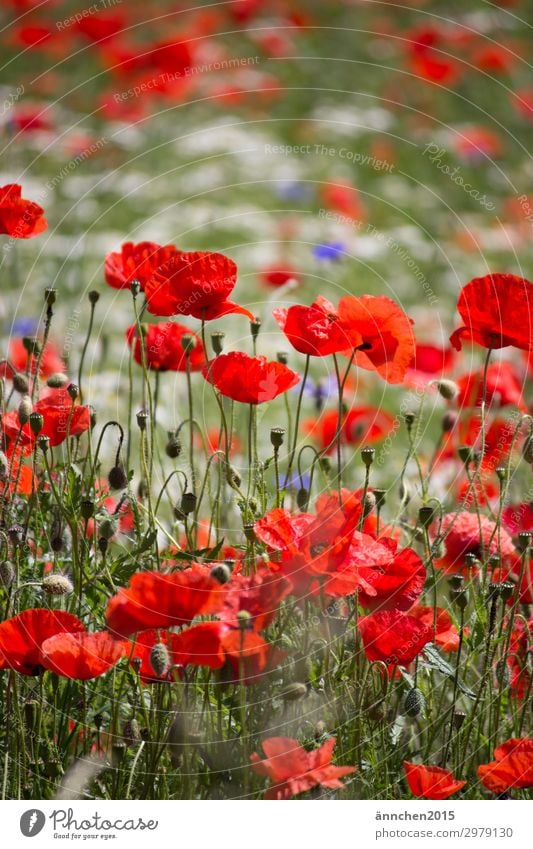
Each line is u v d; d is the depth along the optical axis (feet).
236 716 9.73
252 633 9.30
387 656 9.59
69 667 9.36
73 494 9.78
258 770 9.35
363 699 9.75
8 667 9.53
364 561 9.41
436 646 9.83
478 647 9.84
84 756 9.65
